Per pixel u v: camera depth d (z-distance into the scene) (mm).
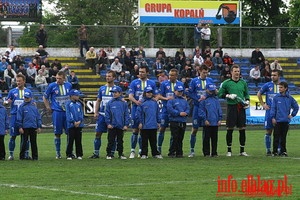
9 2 62938
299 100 54688
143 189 20641
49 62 62406
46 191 20359
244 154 31188
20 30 63375
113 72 30031
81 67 62156
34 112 29453
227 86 31016
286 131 31250
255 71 60906
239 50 67625
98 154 30406
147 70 30297
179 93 30219
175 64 60188
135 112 30328
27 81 55469
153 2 66312
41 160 29203
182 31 66125
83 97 52000
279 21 83062
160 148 31328
